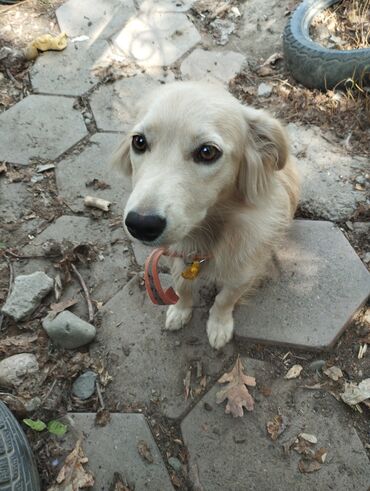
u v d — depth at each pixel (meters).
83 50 1.09
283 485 0.56
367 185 0.82
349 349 0.67
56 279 0.74
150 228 0.42
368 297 0.70
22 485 0.51
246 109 0.53
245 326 0.68
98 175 0.87
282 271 0.73
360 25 1.10
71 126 0.94
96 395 0.63
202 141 0.45
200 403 0.62
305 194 0.81
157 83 1.02
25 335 0.69
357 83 0.95
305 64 0.97
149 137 0.47
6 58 1.06
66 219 0.82
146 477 0.57
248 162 0.52
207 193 0.47
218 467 0.58
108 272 0.75
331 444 0.59
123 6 1.19
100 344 0.68
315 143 0.89
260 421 0.61
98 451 0.59
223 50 1.09
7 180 0.87
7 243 0.79
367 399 0.61
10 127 0.94
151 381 0.65
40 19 1.17
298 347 0.67
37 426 0.60
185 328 0.70
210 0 1.19
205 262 0.61
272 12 1.16
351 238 0.77
